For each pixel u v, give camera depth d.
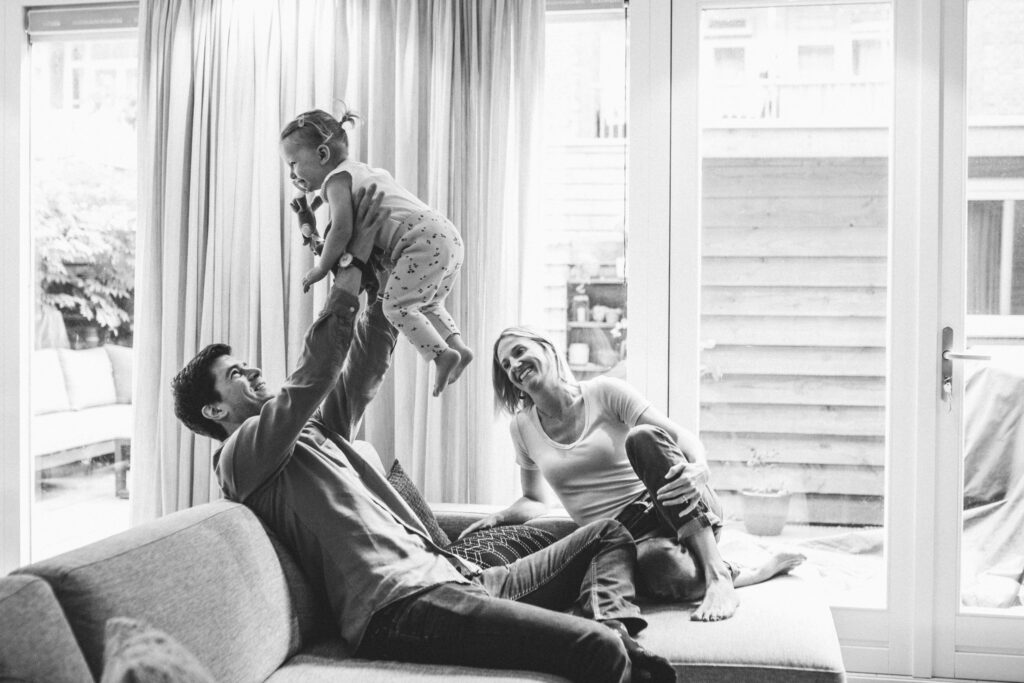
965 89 2.94
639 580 2.34
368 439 3.11
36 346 3.61
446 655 1.88
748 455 3.13
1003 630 2.94
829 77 3.05
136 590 1.54
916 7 2.95
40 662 1.29
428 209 2.10
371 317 2.21
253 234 3.15
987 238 2.98
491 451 3.03
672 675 1.87
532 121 3.02
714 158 3.11
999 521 2.98
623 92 3.24
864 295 3.05
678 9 3.07
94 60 3.53
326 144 2.12
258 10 3.16
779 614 2.19
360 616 1.91
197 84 3.19
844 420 3.07
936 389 2.96
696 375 3.12
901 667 3.00
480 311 3.05
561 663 1.83
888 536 3.00
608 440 2.55
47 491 3.59
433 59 3.10
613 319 3.53
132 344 3.64
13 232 3.43
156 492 3.23
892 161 2.99
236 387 2.05
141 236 3.29
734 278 3.11
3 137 3.43
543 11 3.03
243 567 1.81
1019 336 2.96
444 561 2.07
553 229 3.46
